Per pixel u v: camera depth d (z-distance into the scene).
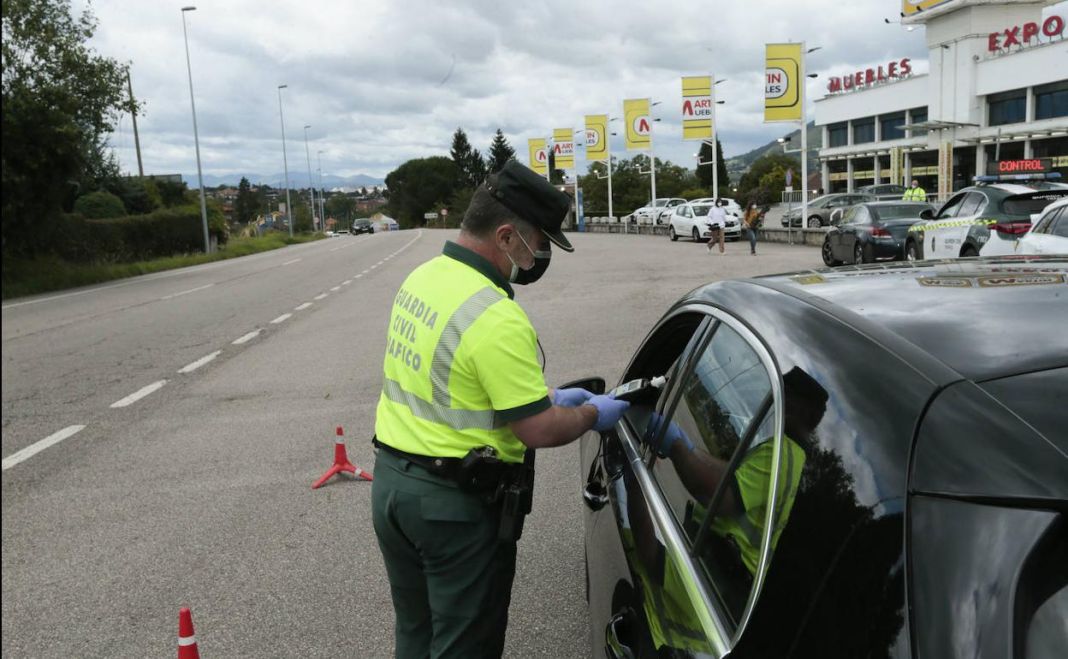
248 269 32.03
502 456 2.26
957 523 1.21
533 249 2.29
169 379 9.52
